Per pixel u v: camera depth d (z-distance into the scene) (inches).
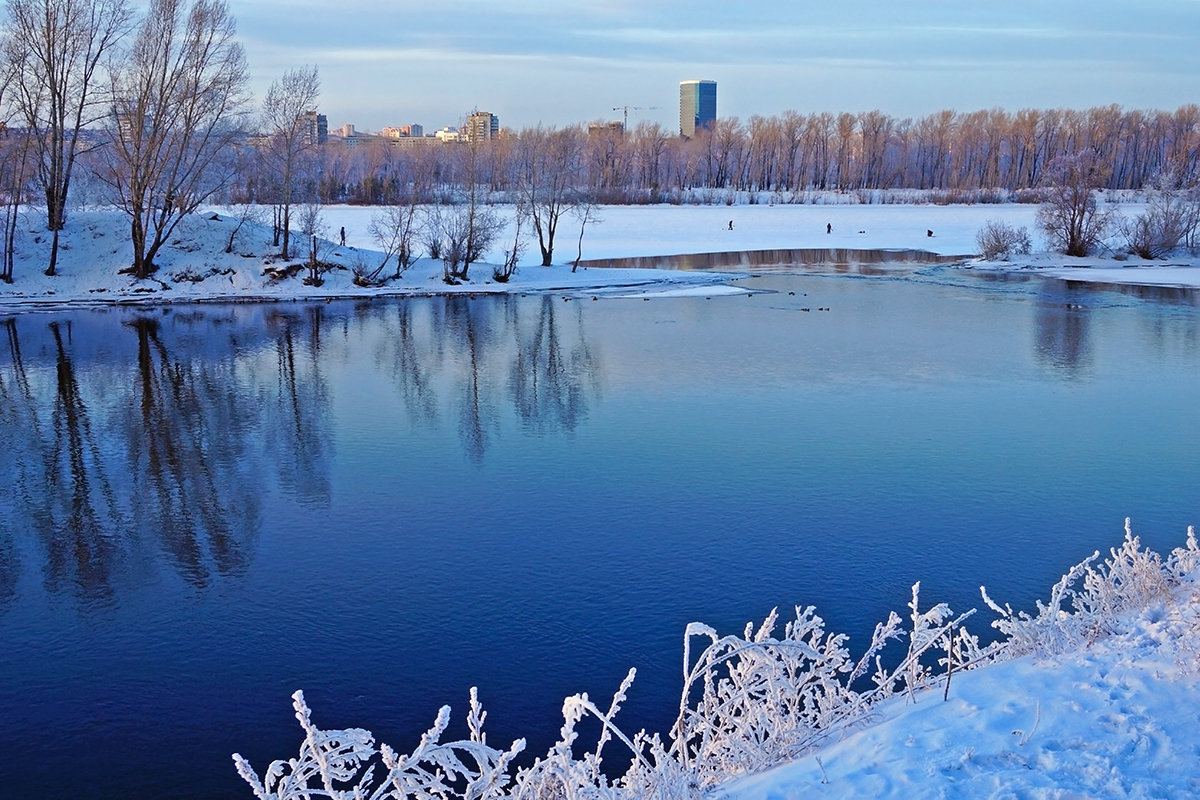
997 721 194.2
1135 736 179.6
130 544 551.2
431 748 177.9
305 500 618.5
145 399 909.2
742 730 215.2
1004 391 892.6
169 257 1676.9
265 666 407.8
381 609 459.5
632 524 563.5
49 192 1615.4
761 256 2391.7
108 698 384.5
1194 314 1381.6
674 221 3467.0
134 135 1588.3
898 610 446.6
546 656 411.2
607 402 866.8
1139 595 267.1
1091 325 1283.2
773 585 478.3
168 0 1581.0
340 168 4633.4
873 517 567.5
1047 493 606.5
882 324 1299.2
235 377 1004.6
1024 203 4367.6
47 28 1534.2
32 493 643.5
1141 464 665.0
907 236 2952.8
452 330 1293.1
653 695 376.5
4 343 1196.5
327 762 173.3
